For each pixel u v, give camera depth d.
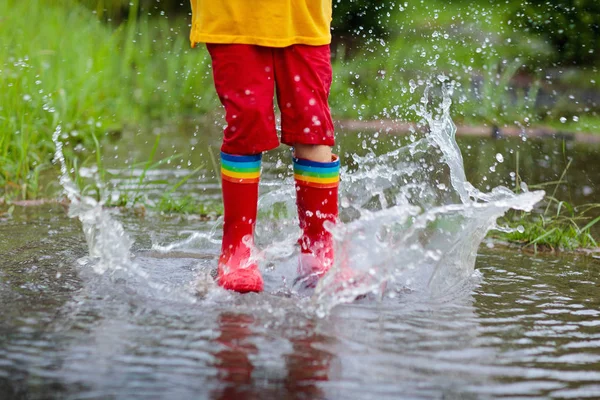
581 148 8.96
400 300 3.34
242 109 3.40
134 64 11.62
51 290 3.27
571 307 3.35
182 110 10.81
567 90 11.90
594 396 2.38
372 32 13.95
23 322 2.84
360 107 10.84
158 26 13.93
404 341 2.79
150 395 2.24
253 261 3.52
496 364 2.61
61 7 11.38
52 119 7.54
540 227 4.91
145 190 6.01
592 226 5.37
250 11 3.37
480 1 14.14
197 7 3.52
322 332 2.84
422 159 5.13
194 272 3.68
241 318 2.97
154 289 3.33
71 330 2.77
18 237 4.30
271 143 3.47
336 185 3.60
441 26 13.61
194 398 2.23
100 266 3.54
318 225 3.57
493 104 10.92
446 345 2.77
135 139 8.44
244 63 3.40
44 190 5.84
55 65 8.79
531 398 2.35
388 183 4.90
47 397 2.21
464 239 3.61
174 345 2.64
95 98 9.16
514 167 7.48
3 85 6.96
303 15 3.40
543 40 12.94
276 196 4.57
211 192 6.08
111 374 2.38
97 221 3.58
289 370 2.46
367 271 3.29
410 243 4.07
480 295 3.49
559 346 2.83
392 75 11.66
